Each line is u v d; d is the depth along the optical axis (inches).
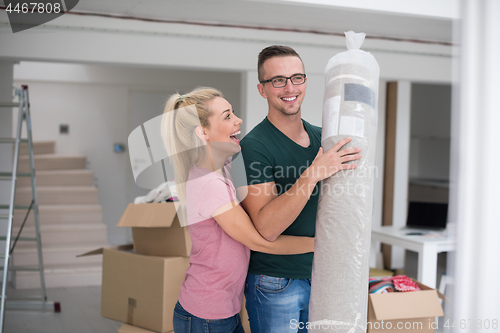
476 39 74.3
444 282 143.4
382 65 167.0
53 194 215.9
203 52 146.5
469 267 75.4
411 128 296.2
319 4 118.0
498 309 74.8
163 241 112.4
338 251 58.6
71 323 143.5
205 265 64.6
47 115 238.7
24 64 229.6
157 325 107.0
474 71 74.6
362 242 58.6
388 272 149.8
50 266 185.6
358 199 58.4
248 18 141.8
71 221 210.5
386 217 191.5
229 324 65.3
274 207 61.2
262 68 67.8
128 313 113.4
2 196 171.2
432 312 102.7
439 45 172.1
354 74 59.3
